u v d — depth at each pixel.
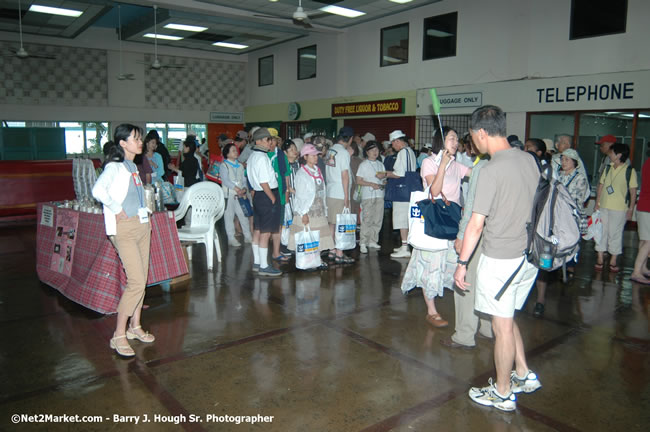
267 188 5.26
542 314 4.31
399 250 6.52
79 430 2.53
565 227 2.68
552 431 2.54
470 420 2.64
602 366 3.30
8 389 2.96
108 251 4.20
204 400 2.83
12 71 15.55
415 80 13.24
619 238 5.69
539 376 3.16
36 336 3.77
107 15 15.03
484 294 2.63
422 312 4.37
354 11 13.26
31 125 16.20
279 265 6.05
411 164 6.26
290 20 13.76
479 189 2.53
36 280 5.34
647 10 8.84
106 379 3.09
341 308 4.46
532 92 10.67
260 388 2.97
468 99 11.95
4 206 9.06
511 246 2.54
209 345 3.62
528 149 4.92
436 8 12.47
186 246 5.75
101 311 4.17
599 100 9.62
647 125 9.19
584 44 9.77
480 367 3.28
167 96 18.50
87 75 16.81
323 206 5.75
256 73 19.38
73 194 9.72
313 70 16.62
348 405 2.79
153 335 3.79
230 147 7.02
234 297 4.76
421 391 2.95
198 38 16.59
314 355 3.45
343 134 6.18
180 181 7.92
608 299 4.75
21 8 12.70
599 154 9.99
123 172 3.28
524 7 10.64
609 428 2.57
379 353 3.49
